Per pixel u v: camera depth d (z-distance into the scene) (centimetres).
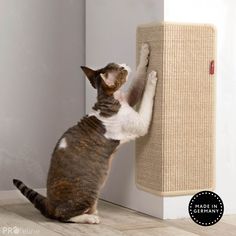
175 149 263
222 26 270
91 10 306
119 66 260
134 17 275
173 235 243
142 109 263
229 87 272
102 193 299
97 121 262
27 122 306
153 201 268
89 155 258
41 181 309
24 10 303
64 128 312
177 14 261
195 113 265
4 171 303
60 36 310
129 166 280
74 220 257
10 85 303
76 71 313
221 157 273
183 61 262
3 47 301
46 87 309
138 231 247
